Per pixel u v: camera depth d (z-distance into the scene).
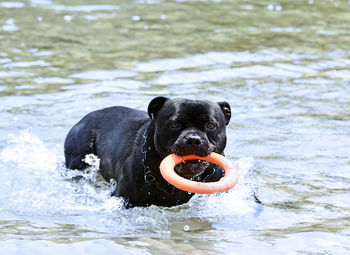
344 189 10.63
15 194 10.55
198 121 9.43
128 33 21.28
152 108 9.99
